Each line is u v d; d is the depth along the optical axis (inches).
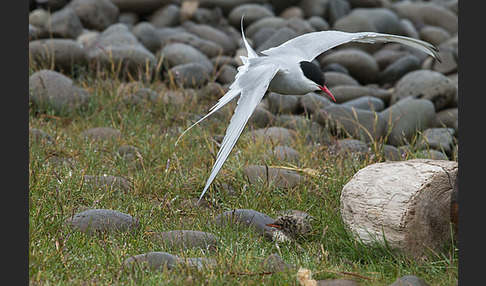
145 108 561.3
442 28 952.3
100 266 310.3
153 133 511.5
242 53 775.1
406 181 328.8
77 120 547.2
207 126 540.4
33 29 689.6
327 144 517.0
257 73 318.0
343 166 445.4
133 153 468.1
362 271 322.7
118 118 550.0
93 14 776.3
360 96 644.7
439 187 330.3
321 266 318.3
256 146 467.8
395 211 323.9
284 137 503.2
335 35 377.7
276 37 789.2
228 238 346.0
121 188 411.8
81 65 640.4
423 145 530.3
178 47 693.3
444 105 622.2
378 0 954.7
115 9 797.2
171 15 864.9
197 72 645.3
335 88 647.8
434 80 623.5
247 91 306.8
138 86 610.5
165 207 388.2
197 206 390.0
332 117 541.3
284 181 419.8
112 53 650.8
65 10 722.8
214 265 306.7
